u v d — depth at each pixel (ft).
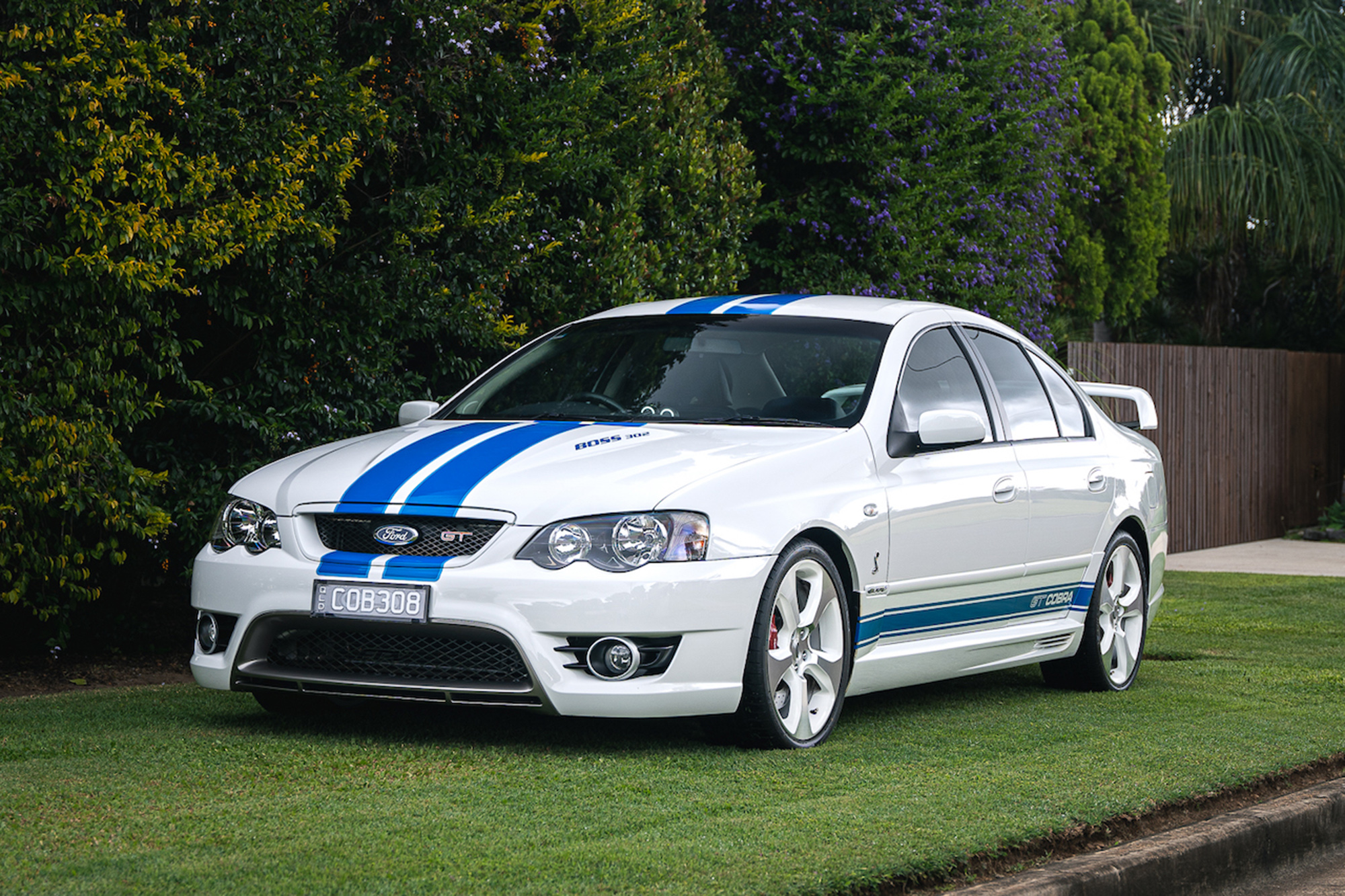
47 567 24.48
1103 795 17.29
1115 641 26.58
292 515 19.42
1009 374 25.58
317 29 27.04
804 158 43.19
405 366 31.94
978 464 23.24
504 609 18.16
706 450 19.84
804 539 19.90
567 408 22.70
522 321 32.42
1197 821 17.34
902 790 17.12
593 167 32.45
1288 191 66.03
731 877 13.33
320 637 19.30
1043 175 48.98
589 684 18.21
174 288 24.31
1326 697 25.36
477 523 18.66
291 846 13.96
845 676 20.62
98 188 24.35
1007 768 18.70
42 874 12.91
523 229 31.37
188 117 24.86
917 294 43.45
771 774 17.87
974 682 27.12
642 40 35.29
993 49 45.78
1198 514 60.95
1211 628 35.53
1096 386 30.76
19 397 23.70
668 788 16.87
